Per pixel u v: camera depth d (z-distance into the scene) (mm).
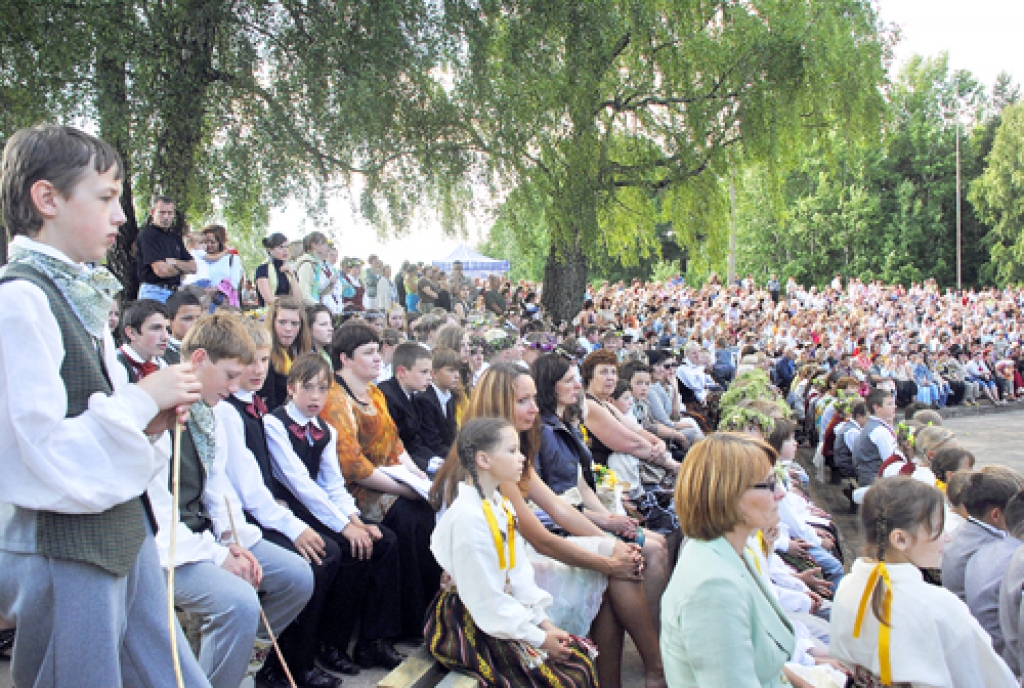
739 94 15164
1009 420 20953
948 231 53031
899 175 53188
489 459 3393
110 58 7770
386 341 6496
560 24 12039
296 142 9164
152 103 8125
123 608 2027
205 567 3010
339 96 9078
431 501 3830
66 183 1911
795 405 12898
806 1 15852
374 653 3953
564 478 4488
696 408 9875
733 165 16781
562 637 3453
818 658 3604
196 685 2209
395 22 9367
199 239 8742
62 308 1899
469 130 11406
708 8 15297
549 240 15703
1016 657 3617
